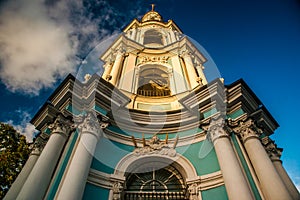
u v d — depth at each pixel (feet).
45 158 23.44
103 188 24.23
